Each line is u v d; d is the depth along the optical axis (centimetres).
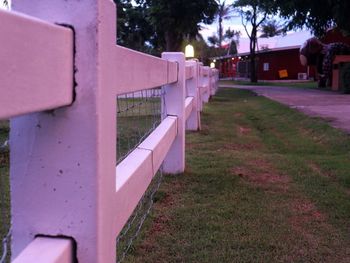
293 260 271
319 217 342
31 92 96
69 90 119
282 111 1085
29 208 125
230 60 5719
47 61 104
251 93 1895
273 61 4634
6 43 86
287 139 745
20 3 120
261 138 763
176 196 381
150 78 233
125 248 272
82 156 124
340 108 1097
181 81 436
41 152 124
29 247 118
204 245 286
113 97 140
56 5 121
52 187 125
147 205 351
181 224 318
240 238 298
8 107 87
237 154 571
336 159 543
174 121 407
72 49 120
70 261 124
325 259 274
